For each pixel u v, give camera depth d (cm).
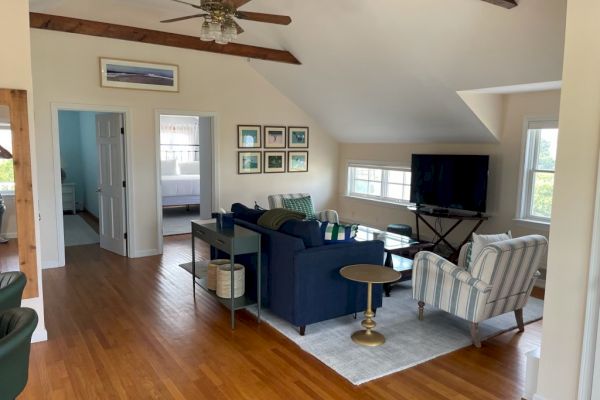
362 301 378
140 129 587
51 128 526
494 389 281
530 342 349
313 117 762
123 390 275
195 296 444
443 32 412
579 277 233
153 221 605
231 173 691
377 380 290
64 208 902
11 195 320
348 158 801
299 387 281
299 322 346
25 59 316
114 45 558
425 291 370
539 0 332
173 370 300
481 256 323
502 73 431
